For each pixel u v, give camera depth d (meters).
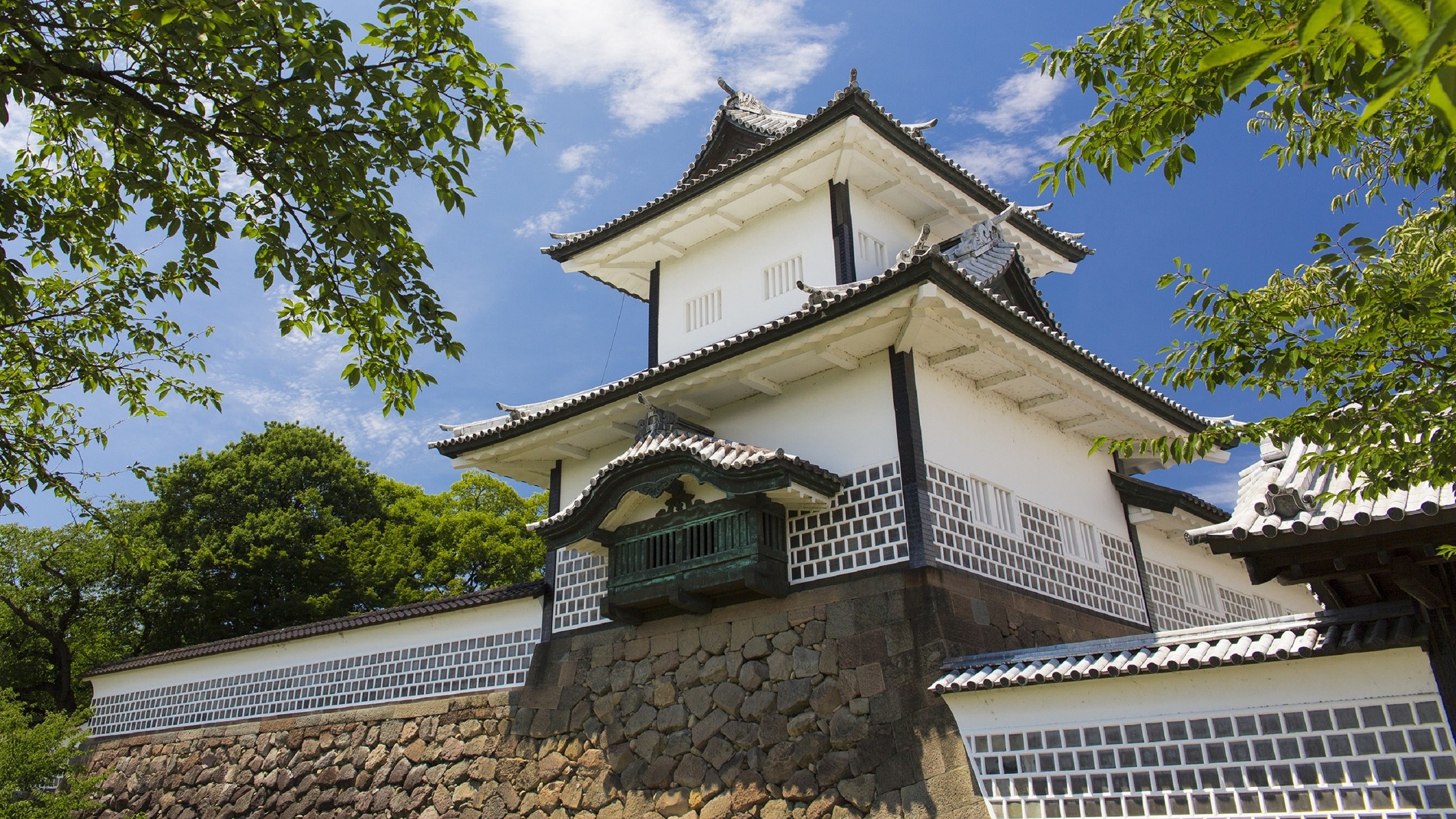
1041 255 19.08
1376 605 8.20
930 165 16.22
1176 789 8.65
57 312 9.45
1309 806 7.96
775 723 11.68
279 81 7.35
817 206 16.42
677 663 13.05
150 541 28.67
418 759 15.40
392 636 17.16
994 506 13.12
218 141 7.51
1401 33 2.27
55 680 27.56
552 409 15.12
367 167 7.82
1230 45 3.19
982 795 9.73
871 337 12.64
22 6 6.78
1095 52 6.41
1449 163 5.99
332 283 8.30
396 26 7.68
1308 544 7.49
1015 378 13.58
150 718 20.27
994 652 10.59
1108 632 14.18
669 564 12.88
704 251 18.08
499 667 15.48
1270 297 6.45
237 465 31.72
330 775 16.33
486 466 17.25
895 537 11.88
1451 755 7.42
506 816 13.81
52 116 8.38
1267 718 8.35
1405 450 5.89
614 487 13.25
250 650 19.09
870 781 10.62
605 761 13.16
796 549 12.69
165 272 8.77
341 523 32.81
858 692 11.19
